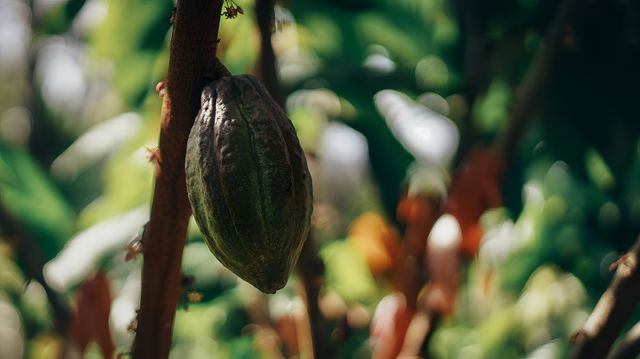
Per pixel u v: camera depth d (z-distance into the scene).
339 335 1.84
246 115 1.06
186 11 1.07
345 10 2.51
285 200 1.06
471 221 1.64
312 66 2.43
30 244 1.86
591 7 2.29
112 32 2.47
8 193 2.29
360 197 3.20
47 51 4.19
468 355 3.00
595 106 2.33
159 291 1.21
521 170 2.58
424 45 2.55
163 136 1.11
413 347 1.65
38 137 4.21
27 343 2.50
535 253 2.94
